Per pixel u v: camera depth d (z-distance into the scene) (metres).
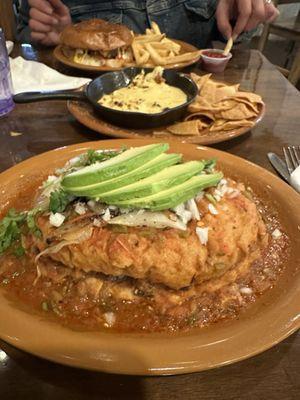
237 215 0.24
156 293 0.23
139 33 0.76
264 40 1.06
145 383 0.20
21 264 0.25
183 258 0.22
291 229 0.27
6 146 0.40
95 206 0.23
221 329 0.20
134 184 0.23
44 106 0.48
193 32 0.80
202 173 0.25
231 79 0.57
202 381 0.20
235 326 0.20
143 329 0.21
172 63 0.57
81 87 0.50
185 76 0.48
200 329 0.21
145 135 0.40
